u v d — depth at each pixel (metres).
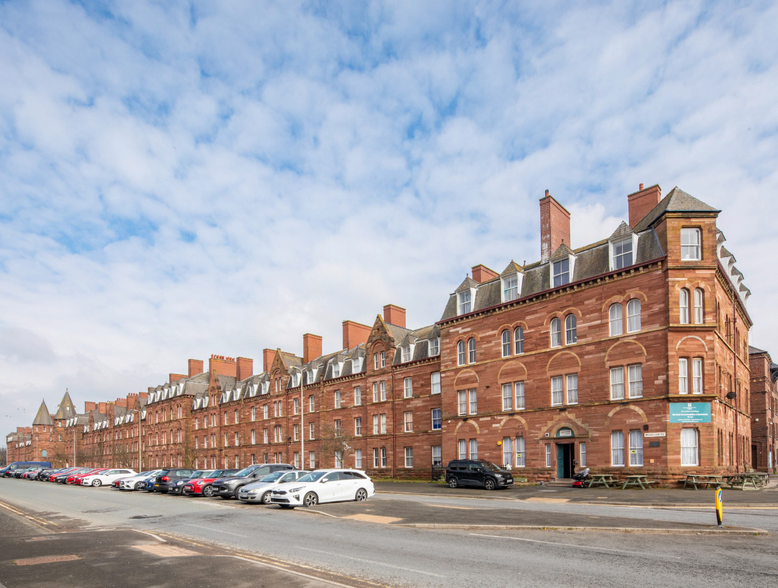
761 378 57.84
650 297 31.94
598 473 32.94
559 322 36.97
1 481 62.94
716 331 30.75
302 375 55.66
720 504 16.36
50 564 12.86
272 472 33.59
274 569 11.92
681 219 31.53
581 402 34.62
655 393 30.97
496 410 40.12
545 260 40.69
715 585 9.98
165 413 91.81
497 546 14.06
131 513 25.06
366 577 11.09
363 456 54.06
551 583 10.30
